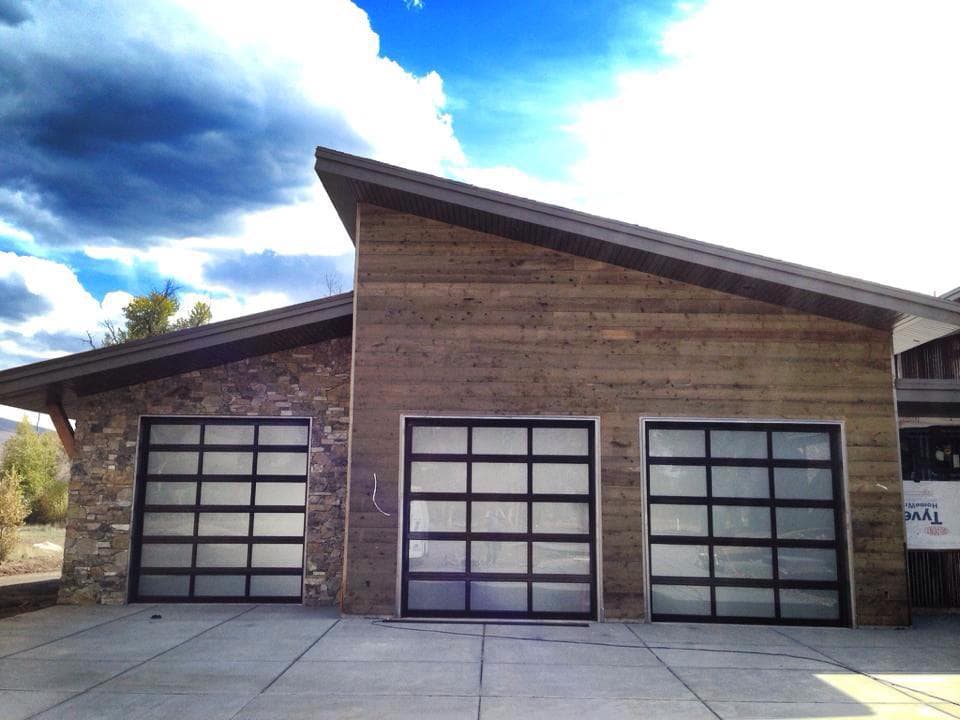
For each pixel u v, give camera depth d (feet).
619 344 33.76
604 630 30.53
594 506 32.99
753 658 26.12
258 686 22.04
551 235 32.83
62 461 90.02
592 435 33.50
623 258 33.30
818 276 30.76
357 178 32.12
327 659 25.32
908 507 36.17
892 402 33.35
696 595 32.60
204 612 33.91
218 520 36.94
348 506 32.83
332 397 37.35
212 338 33.73
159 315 105.29
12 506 53.98
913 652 27.27
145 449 37.32
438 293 34.19
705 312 33.91
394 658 25.52
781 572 32.73
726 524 33.06
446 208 32.94
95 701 20.48
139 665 24.40
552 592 32.71
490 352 33.76
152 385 37.29
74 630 29.91
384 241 34.65
